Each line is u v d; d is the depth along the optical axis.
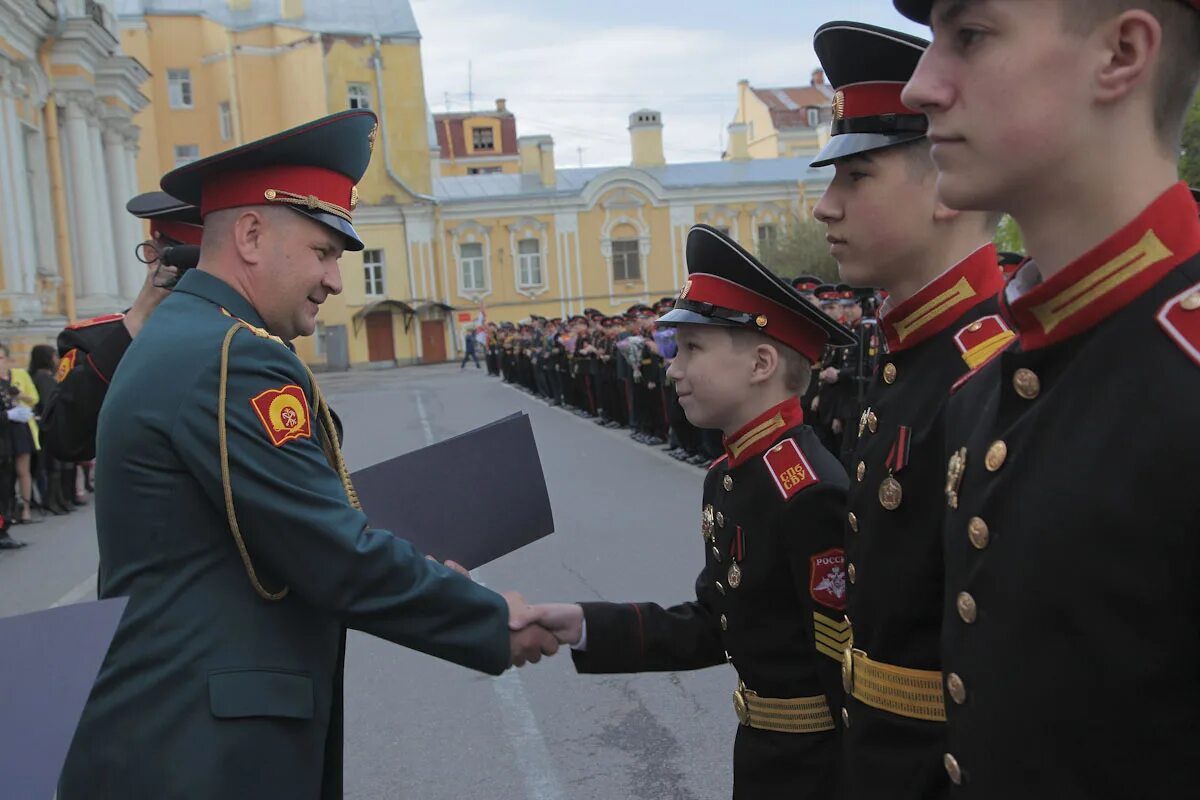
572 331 20.09
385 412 20.45
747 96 54.38
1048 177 1.15
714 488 2.47
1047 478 1.15
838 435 8.11
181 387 1.91
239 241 2.07
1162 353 1.10
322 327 38.03
